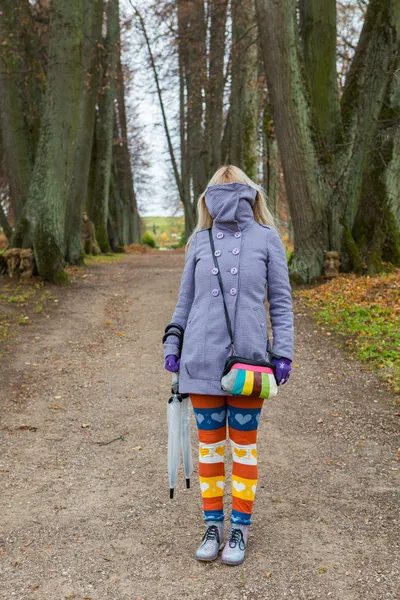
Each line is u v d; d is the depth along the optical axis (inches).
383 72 498.3
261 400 116.7
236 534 116.9
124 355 305.9
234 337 114.0
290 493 147.9
